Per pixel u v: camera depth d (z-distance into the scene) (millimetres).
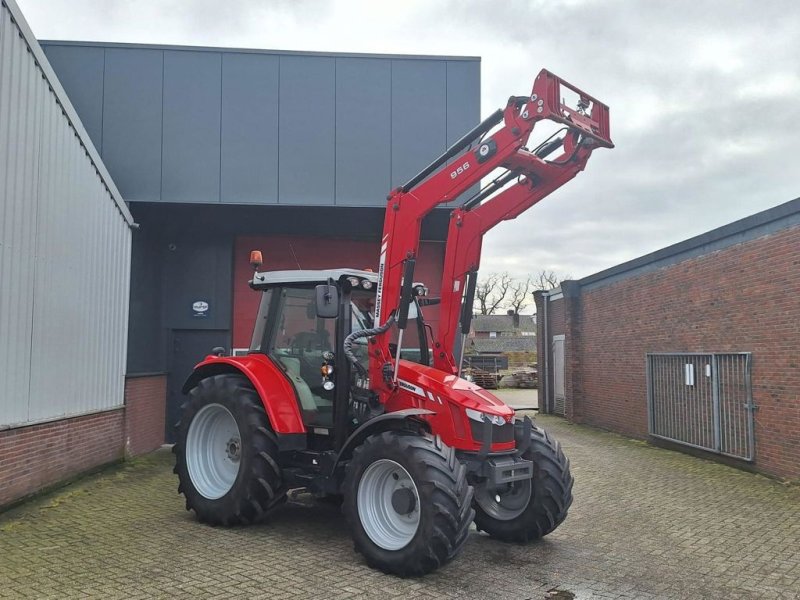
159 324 11953
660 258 12094
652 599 4492
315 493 5836
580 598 4469
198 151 10812
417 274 12734
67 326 7707
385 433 5066
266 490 5906
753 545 5805
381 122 11125
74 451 7922
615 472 9516
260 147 10914
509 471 5242
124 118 10727
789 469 8508
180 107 10836
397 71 11203
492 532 5875
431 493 4625
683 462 10367
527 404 23859
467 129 11203
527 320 76875
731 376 9820
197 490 6258
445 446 4914
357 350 6082
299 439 6004
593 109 5484
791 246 8445
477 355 41500
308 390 6141
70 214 7762
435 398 5363
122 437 9477
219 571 4809
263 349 6461
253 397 6137
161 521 6254
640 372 13047
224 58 10953
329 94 11086
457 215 6242
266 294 6695
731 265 9844
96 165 8500
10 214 6402
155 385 10961
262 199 10852
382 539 4949
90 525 6051
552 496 5551
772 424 8859
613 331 14469
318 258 12750
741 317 9586
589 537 6031
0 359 6258
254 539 5684
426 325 6469
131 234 9805
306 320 6305
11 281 6438
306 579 4684
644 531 6254
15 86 6465
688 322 11164
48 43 10672
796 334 8375
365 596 4383
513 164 5469
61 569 4801
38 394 7020
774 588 4742
